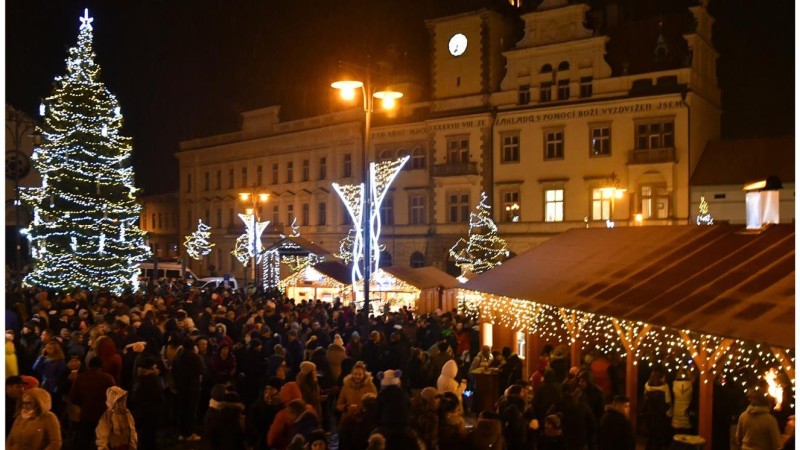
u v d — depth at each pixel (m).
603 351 20.69
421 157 58.44
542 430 12.46
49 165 38.59
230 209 76.88
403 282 34.03
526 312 21.52
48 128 40.00
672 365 17.73
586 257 20.97
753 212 16.67
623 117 48.69
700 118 48.56
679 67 47.25
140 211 41.31
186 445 14.61
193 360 14.88
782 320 10.80
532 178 52.28
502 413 11.86
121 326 16.95
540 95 52.44
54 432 9.52
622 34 51.41
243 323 20.89
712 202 46.03
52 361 14.05
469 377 19.47
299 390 11.92
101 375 12.29
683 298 13.69
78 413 12.17
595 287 17.22
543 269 22.41
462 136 55.47
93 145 38.72
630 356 15.88
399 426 10.38
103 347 13.88
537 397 13.27
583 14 51.03
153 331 17.50
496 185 53.94
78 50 39.16
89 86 39.00
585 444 12.04
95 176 38.78
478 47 55.12
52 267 38.00
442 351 17.77
